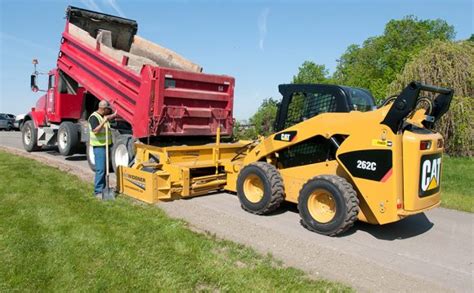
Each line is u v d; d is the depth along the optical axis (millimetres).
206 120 9219
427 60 19375
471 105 18562
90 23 11438
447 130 18609
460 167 15000
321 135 6336
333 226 5824
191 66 10297
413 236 6293
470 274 4992
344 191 5711
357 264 5059
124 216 6340
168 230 5746
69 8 10953
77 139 12031
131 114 8828
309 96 6852
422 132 5844
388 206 5473
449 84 18719
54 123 13008
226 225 6266
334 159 6480
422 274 4926
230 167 8023
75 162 11766
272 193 6691
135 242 5242
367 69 42375
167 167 7668
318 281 4484
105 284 4105
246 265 4816
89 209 6621
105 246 5047
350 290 4305
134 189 7602
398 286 4520
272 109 16047
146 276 4324
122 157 9211
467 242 6137
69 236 5328
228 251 5195
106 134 7621
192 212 6852
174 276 4367
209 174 8383
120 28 11828
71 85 12359
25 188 7824
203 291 4117
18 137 21797
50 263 4516
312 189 6059
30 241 5094
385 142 5465
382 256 5414
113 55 9477
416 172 5461
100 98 9930
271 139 7043
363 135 5688
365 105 6750
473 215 7738
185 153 7969
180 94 8531
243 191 7090
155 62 11227
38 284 4070
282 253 5293
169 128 8516
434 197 5949
